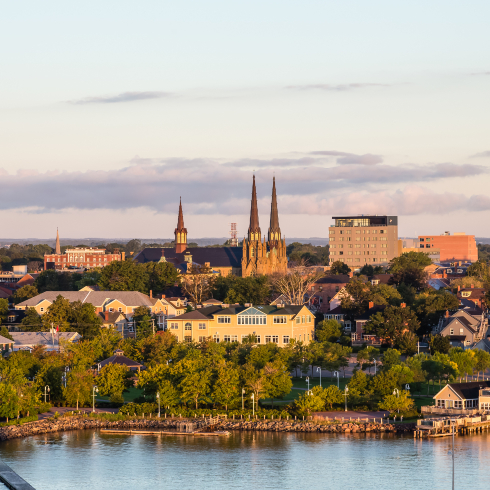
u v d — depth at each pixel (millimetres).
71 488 180500
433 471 190000
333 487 179375
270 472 191375
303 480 185250
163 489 180000
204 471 192250
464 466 193375
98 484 183375
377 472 190000
